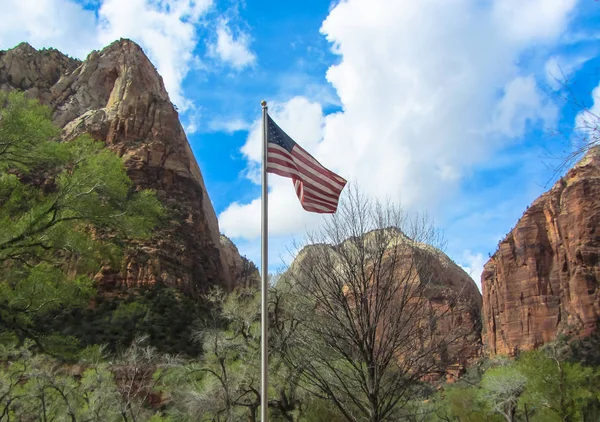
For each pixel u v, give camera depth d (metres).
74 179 19.64
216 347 29.56
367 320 17.70
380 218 20.06
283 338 24.28
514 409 41.12
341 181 15.33
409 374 19.81
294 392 26.81
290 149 14.73
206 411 30.16
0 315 19.09
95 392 35.47
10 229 19.06
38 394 33.69
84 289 20.53
